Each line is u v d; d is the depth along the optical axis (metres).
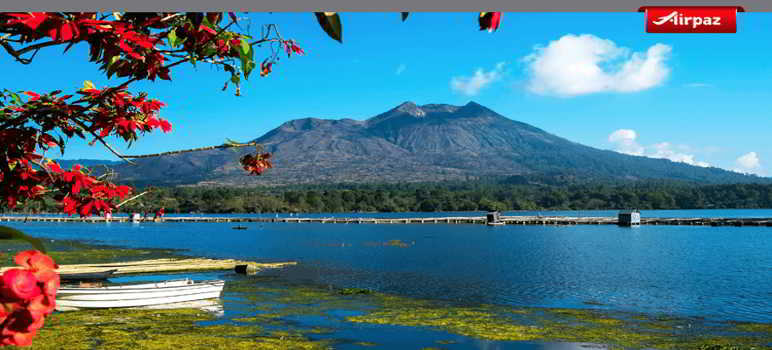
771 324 21.62
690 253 54.97
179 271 38.72
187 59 2.80
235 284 32.53
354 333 19.98
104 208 3.60
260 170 3.49
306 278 35.78
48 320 20.53
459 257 51.97
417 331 20.36
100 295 22.75
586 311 24.39
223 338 18.64
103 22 2.31
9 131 3.08
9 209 3.45
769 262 45.97
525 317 22.91
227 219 153.62
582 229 102.81
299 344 18.22
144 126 3.67
